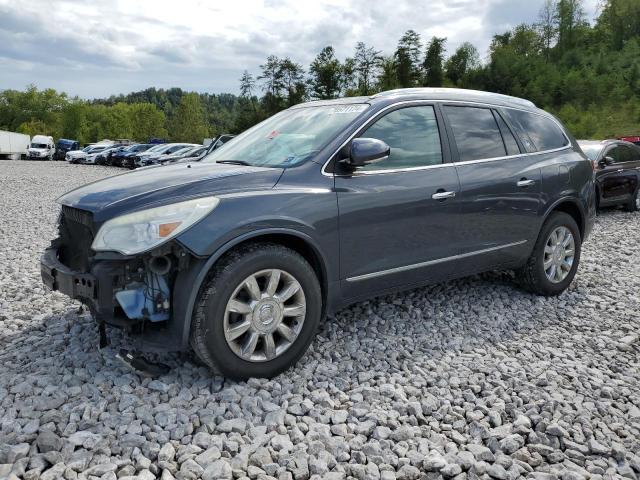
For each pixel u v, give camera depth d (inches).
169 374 134.6
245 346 128.9
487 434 114.0
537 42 4985.2
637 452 110.4
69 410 116.8
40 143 2062.0
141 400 122.3
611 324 181.9
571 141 217.5
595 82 3592.5
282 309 133.6
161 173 145.1
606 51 4643.2
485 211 176.1
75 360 139.8
